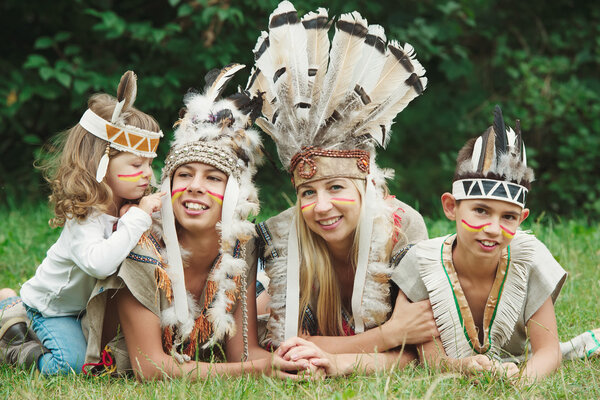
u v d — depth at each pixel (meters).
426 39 9.62
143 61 9.12
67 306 3.88
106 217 3.71
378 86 3.79
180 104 9.21
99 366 3.71
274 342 3.83
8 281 5.33
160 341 3.58
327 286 3.83
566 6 11.16
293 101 3.76
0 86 9.02
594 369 3.48
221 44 8.86
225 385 3.29
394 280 3.76
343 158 3.71
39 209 8.01
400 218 4.05
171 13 9.64
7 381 3.46
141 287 3.54
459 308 3.62
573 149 10.16
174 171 3.67
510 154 3.46
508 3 11.17
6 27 9.87
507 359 3.76
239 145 3.71
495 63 10.88
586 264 5.48
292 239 3.84
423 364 3.61
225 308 3.69
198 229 3.62
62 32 8.89
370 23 10.02
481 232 3.47
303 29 3.82
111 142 3.69
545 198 10.62
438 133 11.49
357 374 3.45
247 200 3.75
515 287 3.58
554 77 10.74
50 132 9.97
